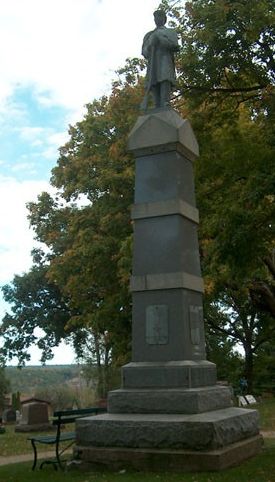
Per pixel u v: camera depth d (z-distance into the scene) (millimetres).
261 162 15180
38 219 33344
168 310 11156
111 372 43031
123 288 24719
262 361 44375
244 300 33688
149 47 13164
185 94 16359
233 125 17109
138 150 12375
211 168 17188
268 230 15227
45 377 114438
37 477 9922
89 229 25797
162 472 9273
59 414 11383
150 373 10836
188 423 9539
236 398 30406
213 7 14906
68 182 28797
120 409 10727
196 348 11320
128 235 24484
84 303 28750
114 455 9906
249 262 15492
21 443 18094
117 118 24062
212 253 16062
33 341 44719
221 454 9227
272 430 17750
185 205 11906
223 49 15344
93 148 26719
